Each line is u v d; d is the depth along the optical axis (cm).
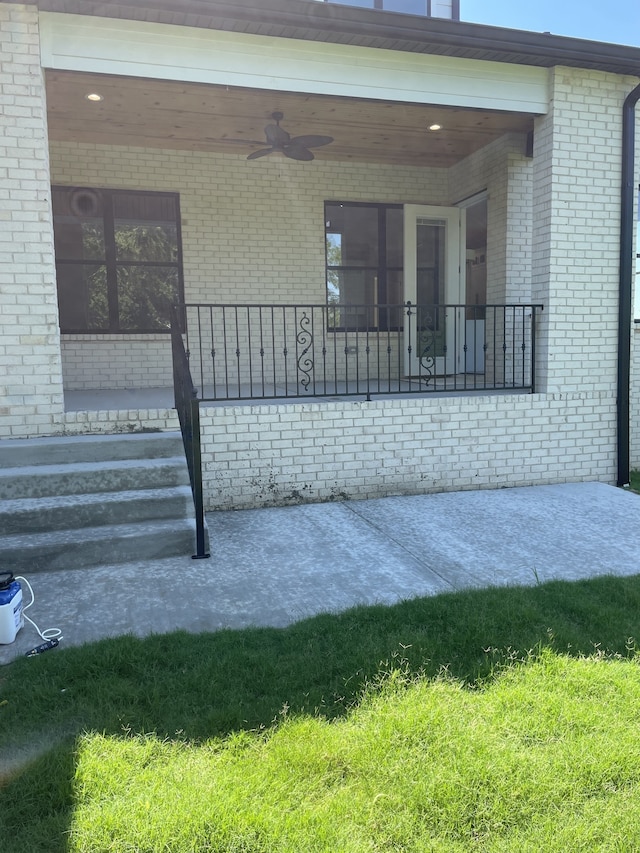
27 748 213
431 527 471
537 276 607
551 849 174
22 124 452
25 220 458
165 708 236
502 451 597
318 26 475
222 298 771
